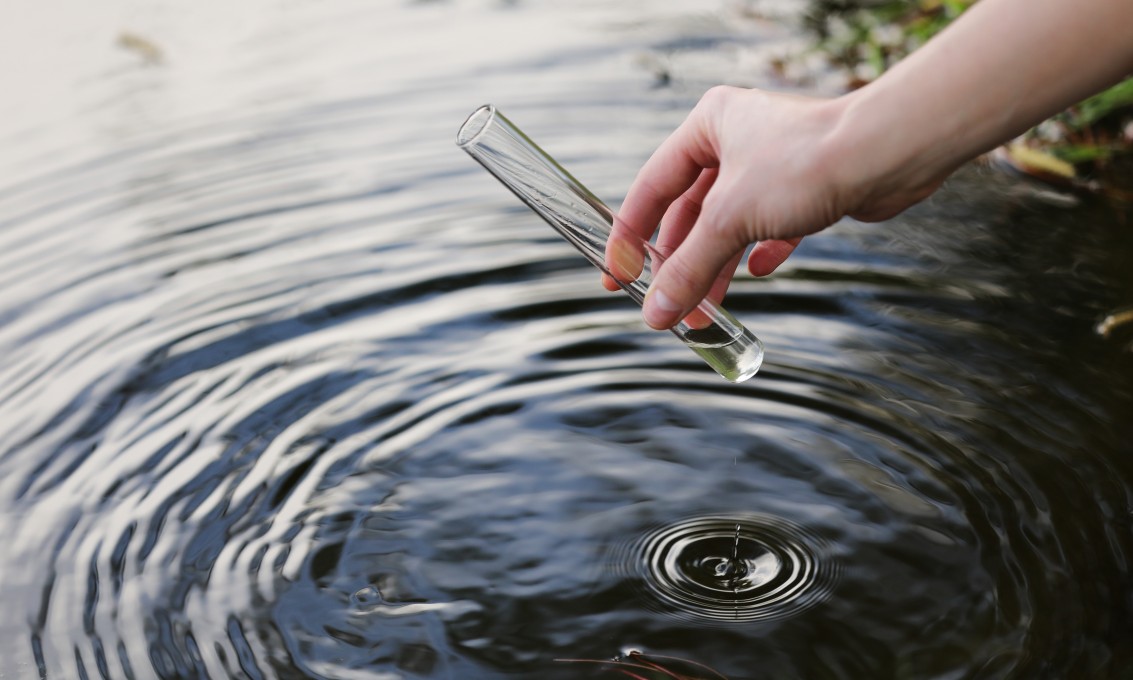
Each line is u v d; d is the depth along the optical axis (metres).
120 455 1.94
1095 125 3.25
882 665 1.44
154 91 3.82
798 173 1.21
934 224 2.74
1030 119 1.18
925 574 1.60
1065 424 1.91
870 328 2.27
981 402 1.99
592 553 1.68
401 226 2.80
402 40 4.21
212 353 2.27
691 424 1.99
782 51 3.92
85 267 2.68
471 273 2.56
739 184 1.25
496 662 1.47
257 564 1.66
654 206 1.51
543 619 1.55
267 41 4.28
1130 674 1.40
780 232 1.26
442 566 1.65
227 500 1.81
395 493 1.83
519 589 1.61
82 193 3.08
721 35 4.11
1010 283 2.42
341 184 3.04
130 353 2.28
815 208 1.23
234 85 3.84
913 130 1.18
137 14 4.67
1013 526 1.68
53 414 2.07
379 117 3.47
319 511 1.78
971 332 2.23
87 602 1.59
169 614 1.56
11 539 1.72
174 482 1.86
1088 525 1.67
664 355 2.21
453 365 2.20
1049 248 2.58
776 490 1.80
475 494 1.82
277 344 2.29
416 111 3.50
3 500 1.82
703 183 1.54
